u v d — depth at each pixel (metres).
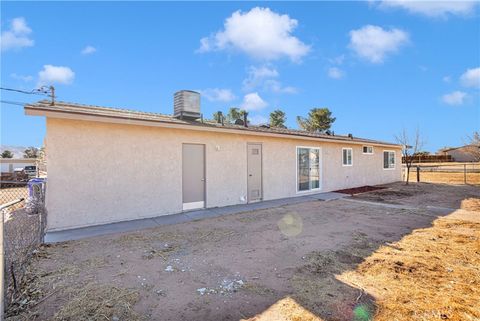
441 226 6.40
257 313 2.77
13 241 3.39
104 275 3.70
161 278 3.61
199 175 8.67
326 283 3.43
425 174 23.75
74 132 6.37
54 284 3.41
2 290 2.57
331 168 13.65
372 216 7.57
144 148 7.43
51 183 6.08
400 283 3.42
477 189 13.89
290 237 5.52
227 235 5.70
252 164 10.12
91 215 6.56
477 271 3.79
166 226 6.52
